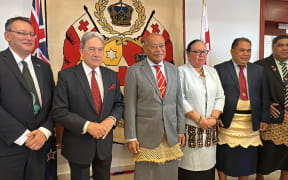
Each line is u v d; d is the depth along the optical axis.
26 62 1.44
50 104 1.55
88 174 1.55
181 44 2.47
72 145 1.49
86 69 1.53
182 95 1.78
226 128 1.92
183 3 2.44
